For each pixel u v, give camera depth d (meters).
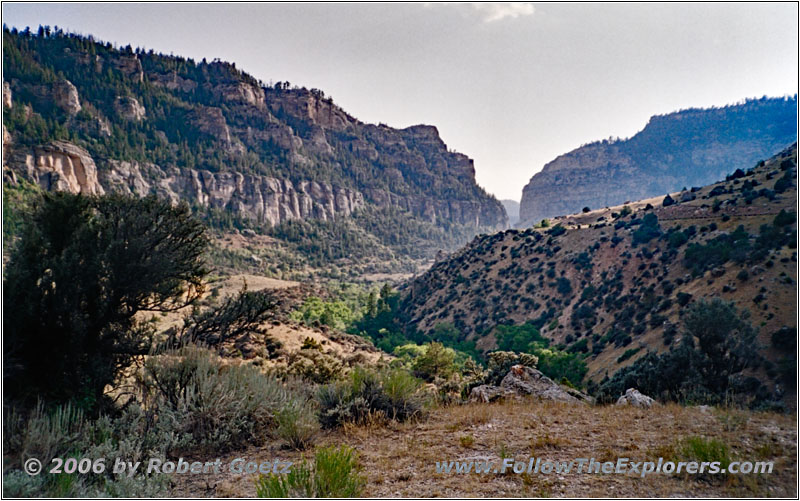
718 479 4.85
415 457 6.04
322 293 118.44
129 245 9.73
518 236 113.31
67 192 10.66
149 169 197.50
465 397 13.66
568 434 7.03
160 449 6.05
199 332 11.61
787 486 4.60
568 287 78.50
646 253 70.88
